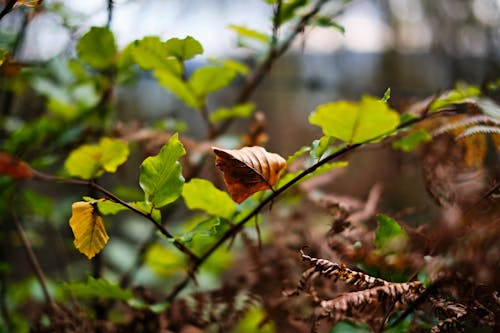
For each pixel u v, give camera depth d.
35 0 0.55
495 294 0.51
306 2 0.71
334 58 1.81
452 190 0.60
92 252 0.53
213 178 0.84
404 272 0.54
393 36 1.83
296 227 0.79
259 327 0.66
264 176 0.53
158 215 0.55
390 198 1.36
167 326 0.66
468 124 0.62
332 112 0.49
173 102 1.66
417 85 1.76
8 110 0.95
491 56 1.57
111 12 0.71
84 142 0.83
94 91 0.88
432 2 1.73
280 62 1.78
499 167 0.61
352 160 1.46
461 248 0.49
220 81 0.78
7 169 0.47
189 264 0.68
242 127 1.73
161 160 0.54
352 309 0.54
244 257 0.92
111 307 0.77
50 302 0.72
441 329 0.50
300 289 0.55
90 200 0.53
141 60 0.71
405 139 0.65
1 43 0.70
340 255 0.57
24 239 0.76
